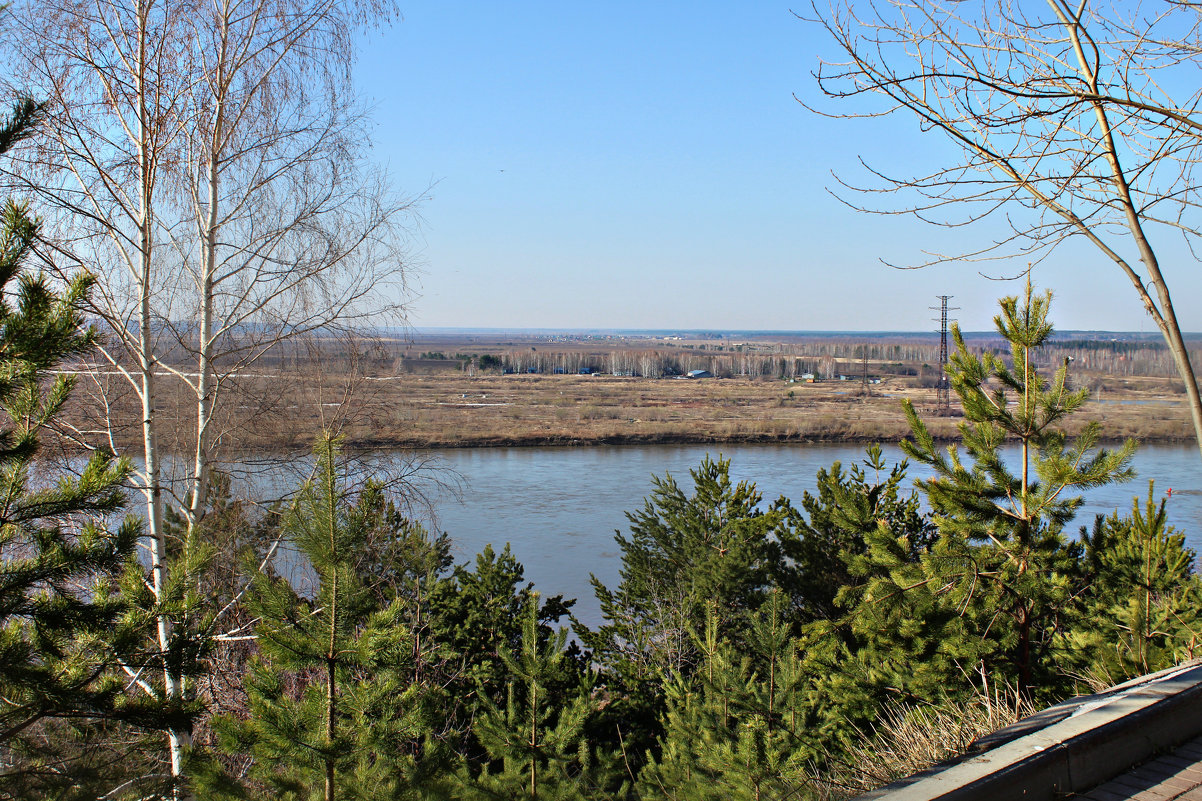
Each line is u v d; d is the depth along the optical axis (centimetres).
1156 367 10856
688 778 754
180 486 1126
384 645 511
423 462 1220
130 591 510
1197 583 884
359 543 536
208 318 981
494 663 1165
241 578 974
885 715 792
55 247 852
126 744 543
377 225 1087
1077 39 540
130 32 927
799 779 614
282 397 1104
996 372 780
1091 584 870
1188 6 520
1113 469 723
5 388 441
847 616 891
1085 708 455
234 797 506
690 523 1598
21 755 506
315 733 503
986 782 353
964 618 753
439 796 550
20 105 461
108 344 973
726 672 759
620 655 1427
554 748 798
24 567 465
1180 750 436
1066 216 557
